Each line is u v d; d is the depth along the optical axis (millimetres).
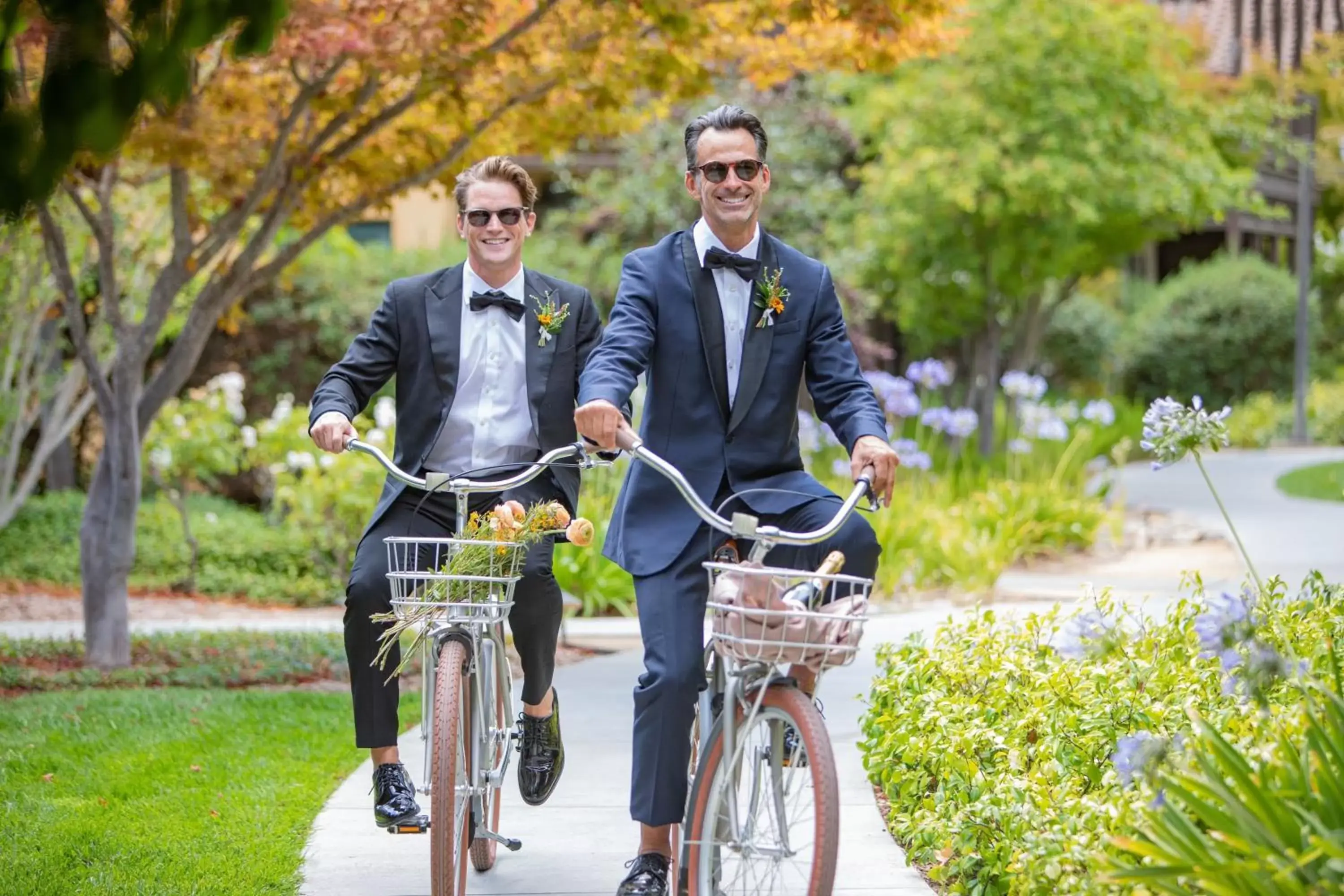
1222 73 52344
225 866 8852
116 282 17297
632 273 7910
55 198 17500
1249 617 7094
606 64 16609
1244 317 52938
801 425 28391
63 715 13367
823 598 6988
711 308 7781
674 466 7734
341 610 24375
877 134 34344
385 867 9078
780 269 7910
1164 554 26172
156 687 15852
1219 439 8703
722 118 7742
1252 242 65375
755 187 7707
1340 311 63156
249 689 15883
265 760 11672
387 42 15023
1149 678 9445
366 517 24547
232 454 25703
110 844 9258
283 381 33906
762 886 6969
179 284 17172
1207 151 33000
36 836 9453
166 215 24109
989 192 31734
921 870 8977
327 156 16922
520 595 8609
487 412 9008
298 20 14234
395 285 9195
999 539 24281
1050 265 32750
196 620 22562
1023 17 30625
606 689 15156
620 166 36500
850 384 7773
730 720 6887
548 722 9164
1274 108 36688
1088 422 40406
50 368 28000
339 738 12602
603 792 11055
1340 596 10188
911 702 10367
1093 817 7352
